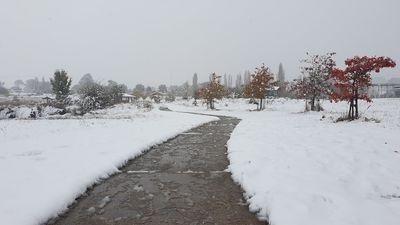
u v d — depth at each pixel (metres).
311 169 7.21
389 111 22.84
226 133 15.40
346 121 16.12
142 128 15.99
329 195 5.51
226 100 56.41
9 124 18.34
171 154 10.23
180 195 6.34
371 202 5.17
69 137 12.60
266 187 6.16
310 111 27.42
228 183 7.09
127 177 7.60
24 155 9.09
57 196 5.74
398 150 8.61
